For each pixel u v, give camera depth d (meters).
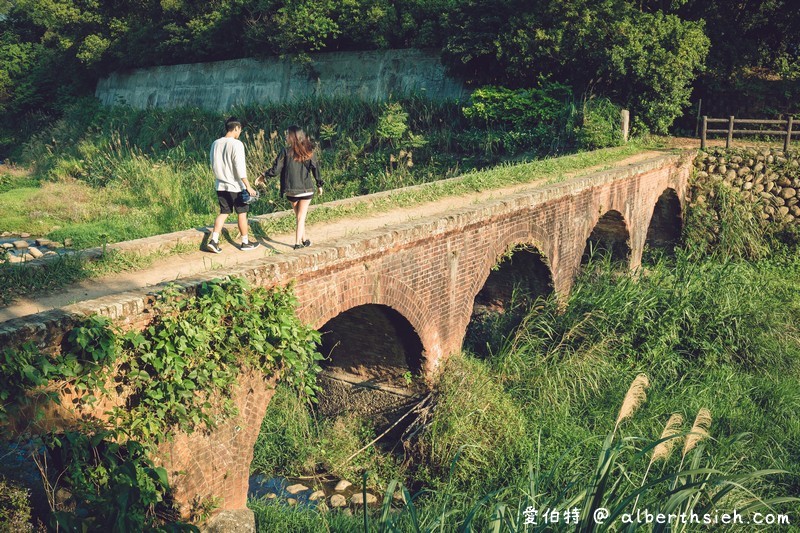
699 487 5.06
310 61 26.20
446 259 9.99
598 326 12.94
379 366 10.91
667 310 13.43
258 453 10.53
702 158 20.00
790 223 19.06
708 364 12.80
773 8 23.06
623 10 20.27
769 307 14.46
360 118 22.73
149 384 5.86
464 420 9.95
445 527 8.15
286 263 7.10
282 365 7.27
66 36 37.91
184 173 21.17
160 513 6.37
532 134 19.47
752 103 23.17
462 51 21.05
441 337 10.37
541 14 20.50
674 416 5.17
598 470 5.19
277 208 16.86
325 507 9.14
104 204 19.95
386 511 5.14
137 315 5.73
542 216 12.22
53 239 16.16
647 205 17.22
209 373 6.34
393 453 10.56
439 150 20.53
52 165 27.94
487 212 10.56
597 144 18.81
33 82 38.97
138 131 30.17
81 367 5.24
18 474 5.21
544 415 10.83
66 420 5.24
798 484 9.45
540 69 20.86
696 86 23.81
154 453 5.96
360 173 19.70
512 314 13.94
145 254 7.73
